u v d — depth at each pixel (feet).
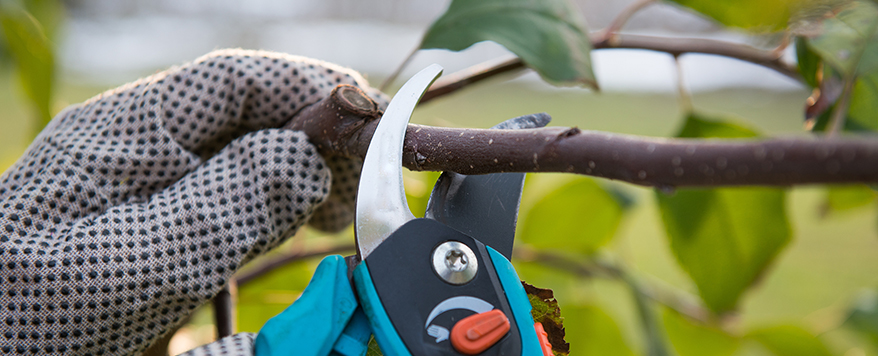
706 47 2.04
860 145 1.11
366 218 1.32
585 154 1.22
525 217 2.98
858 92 1.57
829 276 4.79
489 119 8.18
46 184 1.39
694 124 2.02
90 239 1.36
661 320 2.97
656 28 7.14
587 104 9.68
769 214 1.96
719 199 1.99
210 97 1.45
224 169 1.42
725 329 2.79
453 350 1.28
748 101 9.48
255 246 1.40
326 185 1.42
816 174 1.13
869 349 2.93
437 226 1.33
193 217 1.39
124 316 1.37
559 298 2.83
